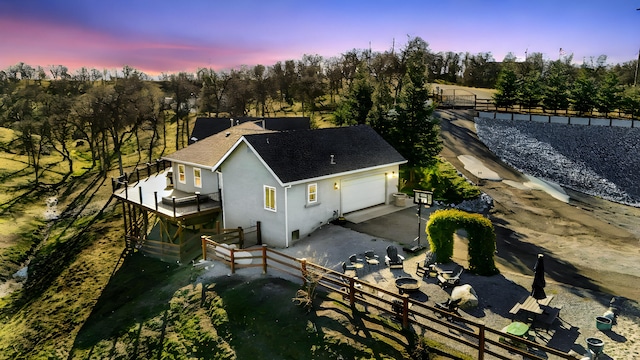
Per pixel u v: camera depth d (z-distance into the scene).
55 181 51.59
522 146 43.50
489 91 78.62
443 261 19.95
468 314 15.15
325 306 16.20
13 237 34.28
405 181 35.41
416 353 12.89
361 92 41.31
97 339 18.75
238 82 82.00
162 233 28.64
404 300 14.04
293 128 44.94
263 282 18.95
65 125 58.47
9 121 75.94
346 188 26.86
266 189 23.73
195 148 31.97
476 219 18.77
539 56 91.00
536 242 23.58
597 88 55.56
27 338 20.86
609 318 14.11
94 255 28.97
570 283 17.95
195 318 17.64
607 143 42.75
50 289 25.64
